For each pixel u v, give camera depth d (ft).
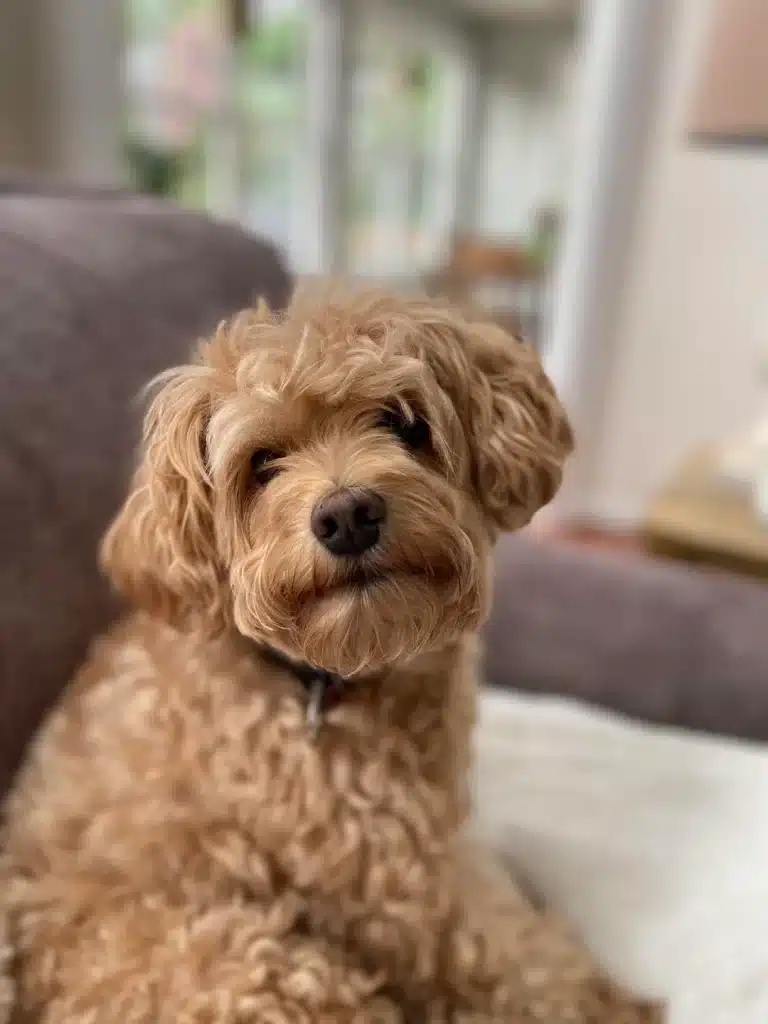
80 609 3.21
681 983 2.77
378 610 2.35
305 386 2.35
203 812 2.70
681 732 3.81
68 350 3.16
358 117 16.87
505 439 2.61
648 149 8.17
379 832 2.68
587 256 8.57
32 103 7.24
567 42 22.15
